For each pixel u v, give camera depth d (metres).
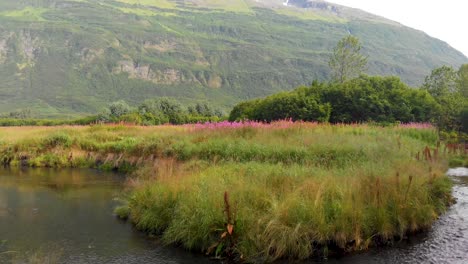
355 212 8.66
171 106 52.06
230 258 7.99
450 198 12.15
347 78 51.09
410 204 9.68
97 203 12.46
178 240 8.80
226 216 8.25
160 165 14.98
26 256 8.29
